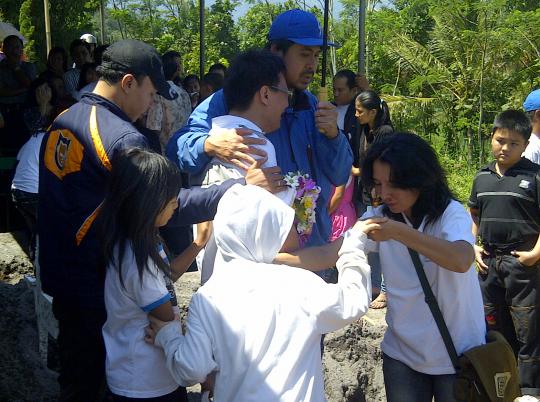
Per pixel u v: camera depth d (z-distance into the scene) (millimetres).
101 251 2861
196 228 3279
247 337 2475
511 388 2990
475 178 4859
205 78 8820
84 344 3203
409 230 2777
